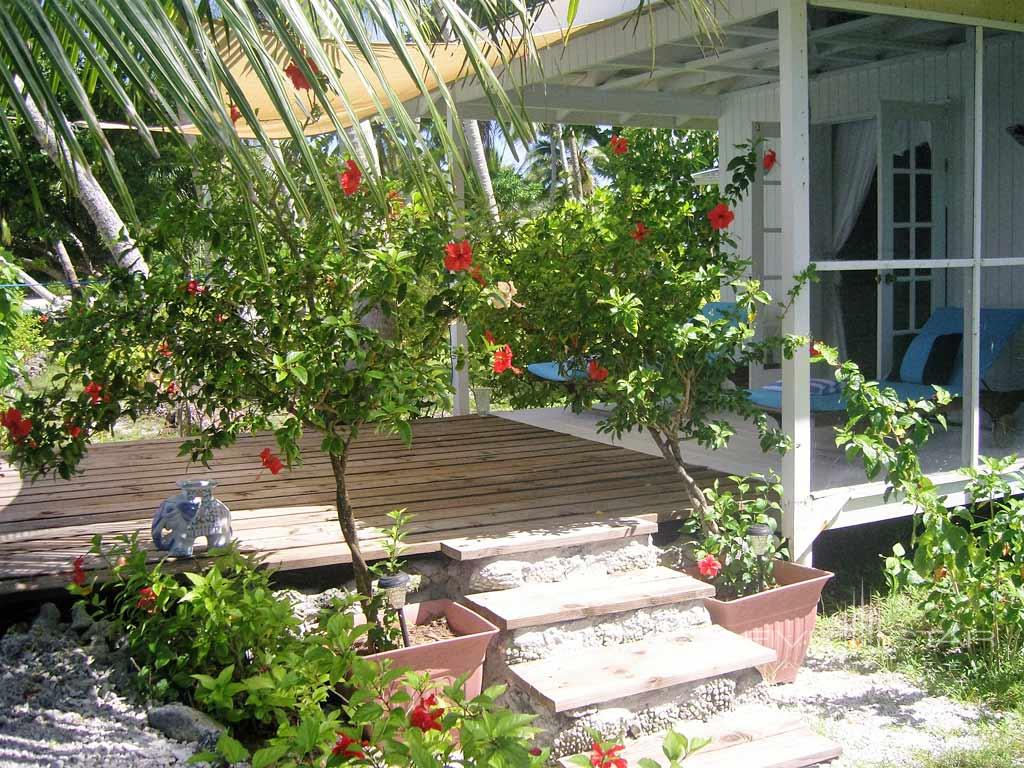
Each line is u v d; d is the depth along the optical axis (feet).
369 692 8.38
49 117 6.99
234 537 13.64
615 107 24.30
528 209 15.07
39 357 31.32
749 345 14.49
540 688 11.02
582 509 15.05
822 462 15.75
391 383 10.71
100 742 9.48
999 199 17.06
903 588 15.64
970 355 16.88
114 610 11.91
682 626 12.92
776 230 24.61
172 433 28.50
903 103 15.76
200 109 6.36
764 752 10.87
